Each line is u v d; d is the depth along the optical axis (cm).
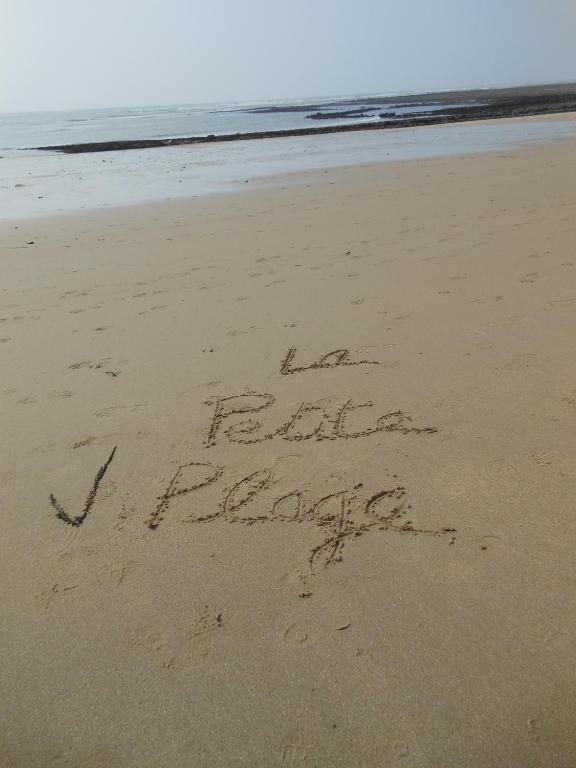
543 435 267
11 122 8231
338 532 223
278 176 1206
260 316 424
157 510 241
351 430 284
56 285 527
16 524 237
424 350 355
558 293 422
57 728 162
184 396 323
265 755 153
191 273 538
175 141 2497
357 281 483
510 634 178
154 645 183
